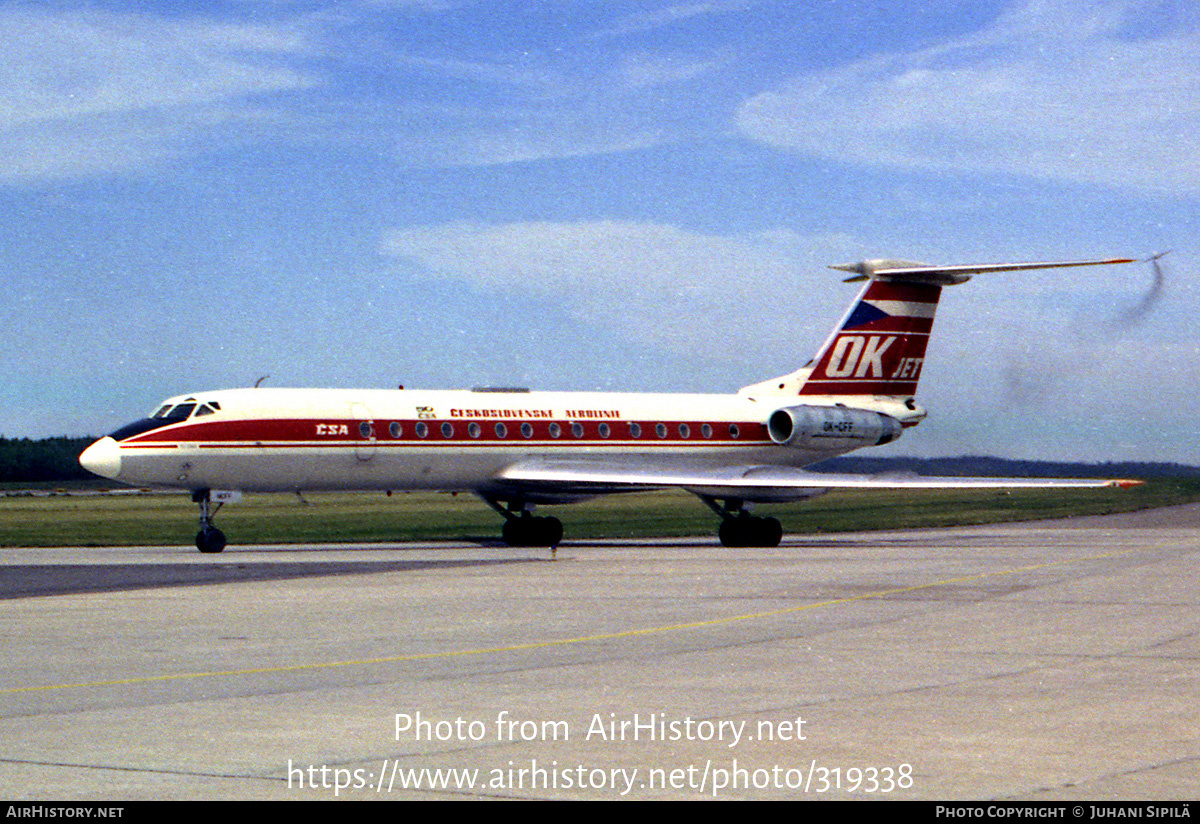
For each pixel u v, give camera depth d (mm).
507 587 46438
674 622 35719
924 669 27047
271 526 93688
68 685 25672
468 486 75125
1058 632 32938
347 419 69812
